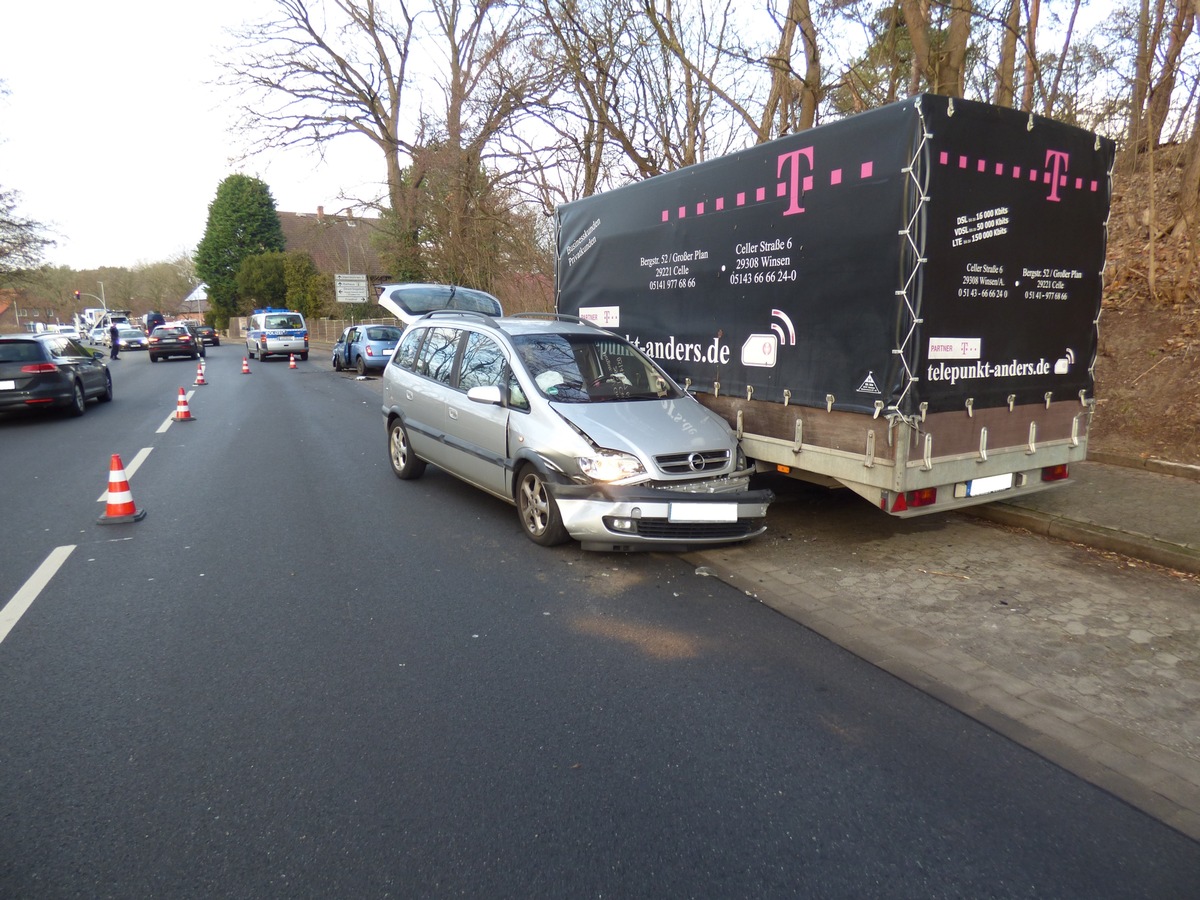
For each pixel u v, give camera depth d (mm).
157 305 96875
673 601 4957
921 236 4773
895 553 5883
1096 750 3312
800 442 5719
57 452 10477
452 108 22969
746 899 2443
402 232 26203
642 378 6625
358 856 2625
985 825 2818
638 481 5496
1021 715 3594
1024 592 5086
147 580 5324
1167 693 3797
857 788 3029
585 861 2607
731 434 6035
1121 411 8484
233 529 6574
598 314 8172
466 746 3305
